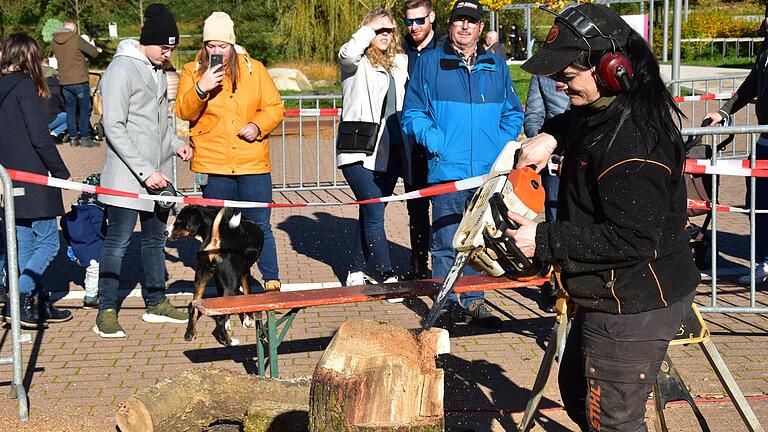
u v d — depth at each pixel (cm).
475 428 423
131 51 558
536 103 637
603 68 265
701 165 519
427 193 574
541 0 1723
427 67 578
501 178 295
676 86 1187
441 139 577
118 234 568
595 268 272
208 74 576
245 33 2909
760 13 4094
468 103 572
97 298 637
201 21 3300
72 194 1087
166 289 691
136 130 562
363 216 660
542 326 585
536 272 295
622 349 280
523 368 506
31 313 589
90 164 1346
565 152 287
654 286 275
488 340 558
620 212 259
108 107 546
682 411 438
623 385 284
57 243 593
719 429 415
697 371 494
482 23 575
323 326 591
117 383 489
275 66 2748
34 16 3419
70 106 1560
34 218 567
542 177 636
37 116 555
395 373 273
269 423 374
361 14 2492
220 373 406
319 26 2562
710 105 1738
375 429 272
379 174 652
